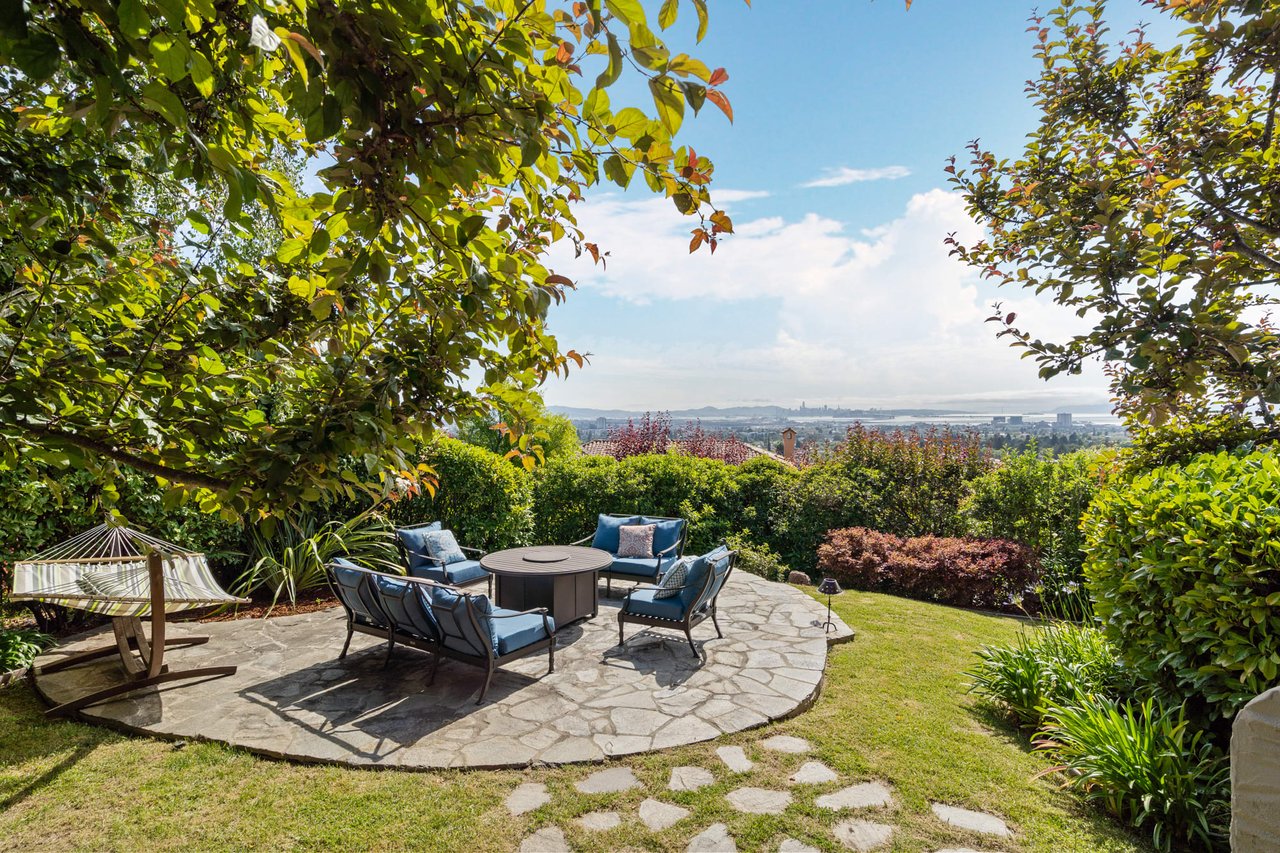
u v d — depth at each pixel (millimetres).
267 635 6223
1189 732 3727
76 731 4145
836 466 11125
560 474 10406
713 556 5707
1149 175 2912
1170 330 2365
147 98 970
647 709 4512
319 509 8250
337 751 3855
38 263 1848
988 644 6418
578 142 1292
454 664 5445
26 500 5656
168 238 2324
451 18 1139
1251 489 3512
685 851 3027
